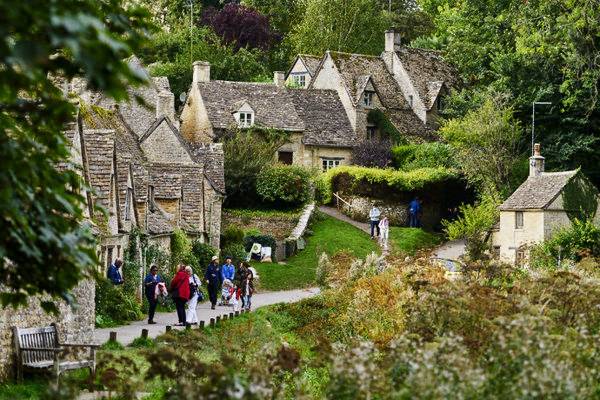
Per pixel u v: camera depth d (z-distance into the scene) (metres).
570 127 82.81
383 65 106.25
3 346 24.14
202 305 54.44
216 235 72.62
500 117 82.94
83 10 9.30
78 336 30.30
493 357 15.69
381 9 139.50
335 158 98.25
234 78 114.88
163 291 42.88
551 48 66.69
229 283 54.47
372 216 82.00
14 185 10.70
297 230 78.50
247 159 84.12
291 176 83.69
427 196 89.31
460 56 85.88
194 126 96.38
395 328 30.97
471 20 84.12
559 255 61.75
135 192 52.78
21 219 10.42
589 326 21.81
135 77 8.90
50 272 11.63
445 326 20.86
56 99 11.09
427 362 14.59
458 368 14.73
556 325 20.22
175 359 16.83
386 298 34.06
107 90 8.83
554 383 14.38
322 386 20.20
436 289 23.53
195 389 14.17
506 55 83.12
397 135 99.81
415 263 43.44
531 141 84.12
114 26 11.00
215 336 33.97
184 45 120.88
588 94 78.00
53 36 8.39
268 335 35.72
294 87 106.44
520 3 68.81
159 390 22.52
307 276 70.19
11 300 12.18
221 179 78.12
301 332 37.94
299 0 138.62
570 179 75.50
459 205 90.62
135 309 45.09
